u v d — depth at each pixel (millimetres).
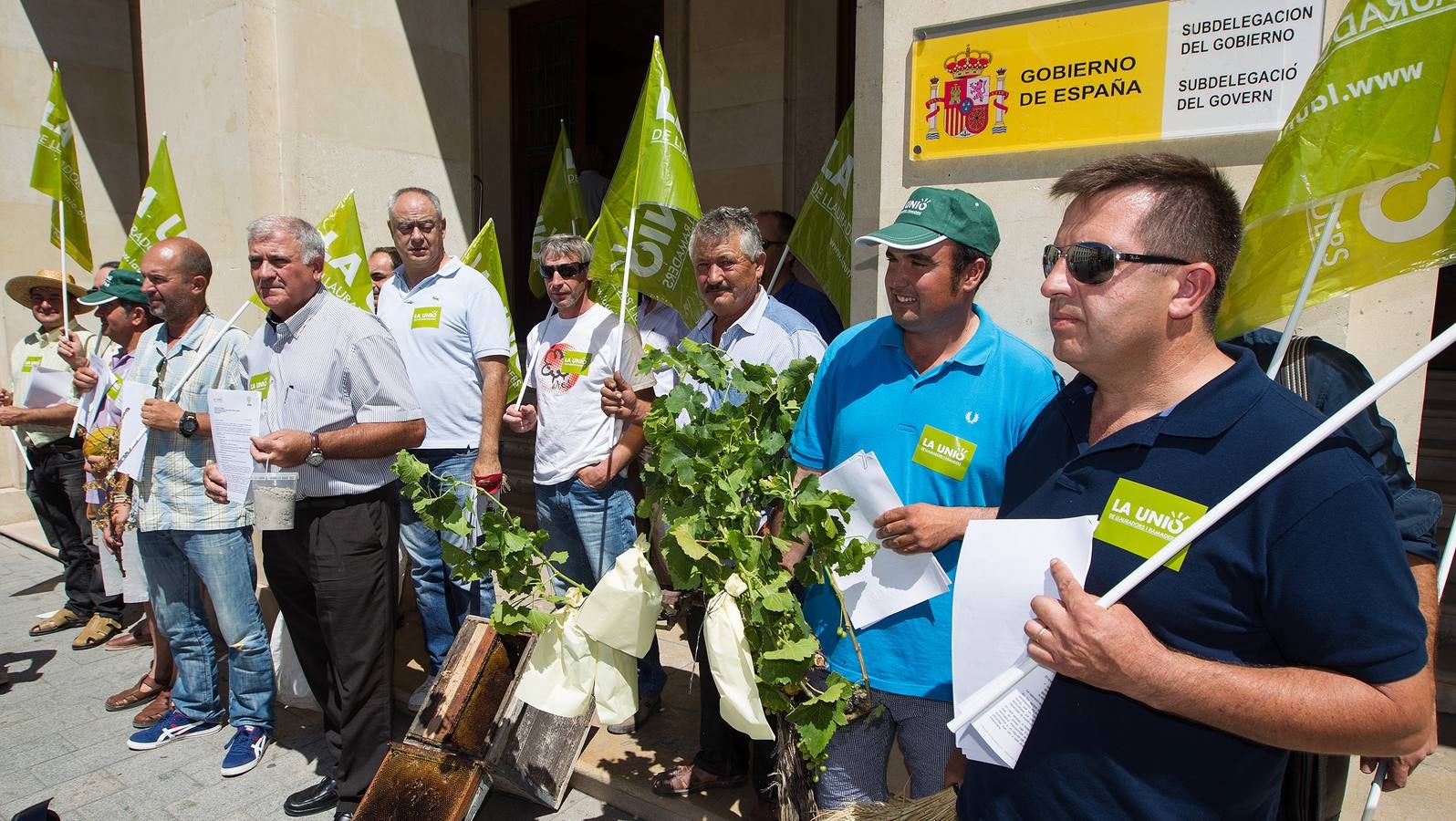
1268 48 1977
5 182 6312
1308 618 1016
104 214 6867
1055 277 1202
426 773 2594
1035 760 1239
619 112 7887
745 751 2844
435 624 3469
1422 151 1463
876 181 2730
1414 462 2025
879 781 2014
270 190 4309
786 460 2119
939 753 1902
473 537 3305
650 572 1800
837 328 3789
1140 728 1148
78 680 3969
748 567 1666
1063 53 2227
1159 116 2119
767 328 2635
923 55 2443
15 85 6336
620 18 7273
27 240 6453
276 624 3711
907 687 1873
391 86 4633
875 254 2727
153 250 3160
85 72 6695
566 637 1856
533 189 8188
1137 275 1126
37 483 4496
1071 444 1326
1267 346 1677
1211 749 1116
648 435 1913
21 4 6336
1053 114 2264
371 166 4574
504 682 2787
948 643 1844
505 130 8125
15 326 6402
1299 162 1561
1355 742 976
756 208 6184
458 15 4906
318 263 2803
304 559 2814
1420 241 1551
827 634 2004
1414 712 966
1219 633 1090
